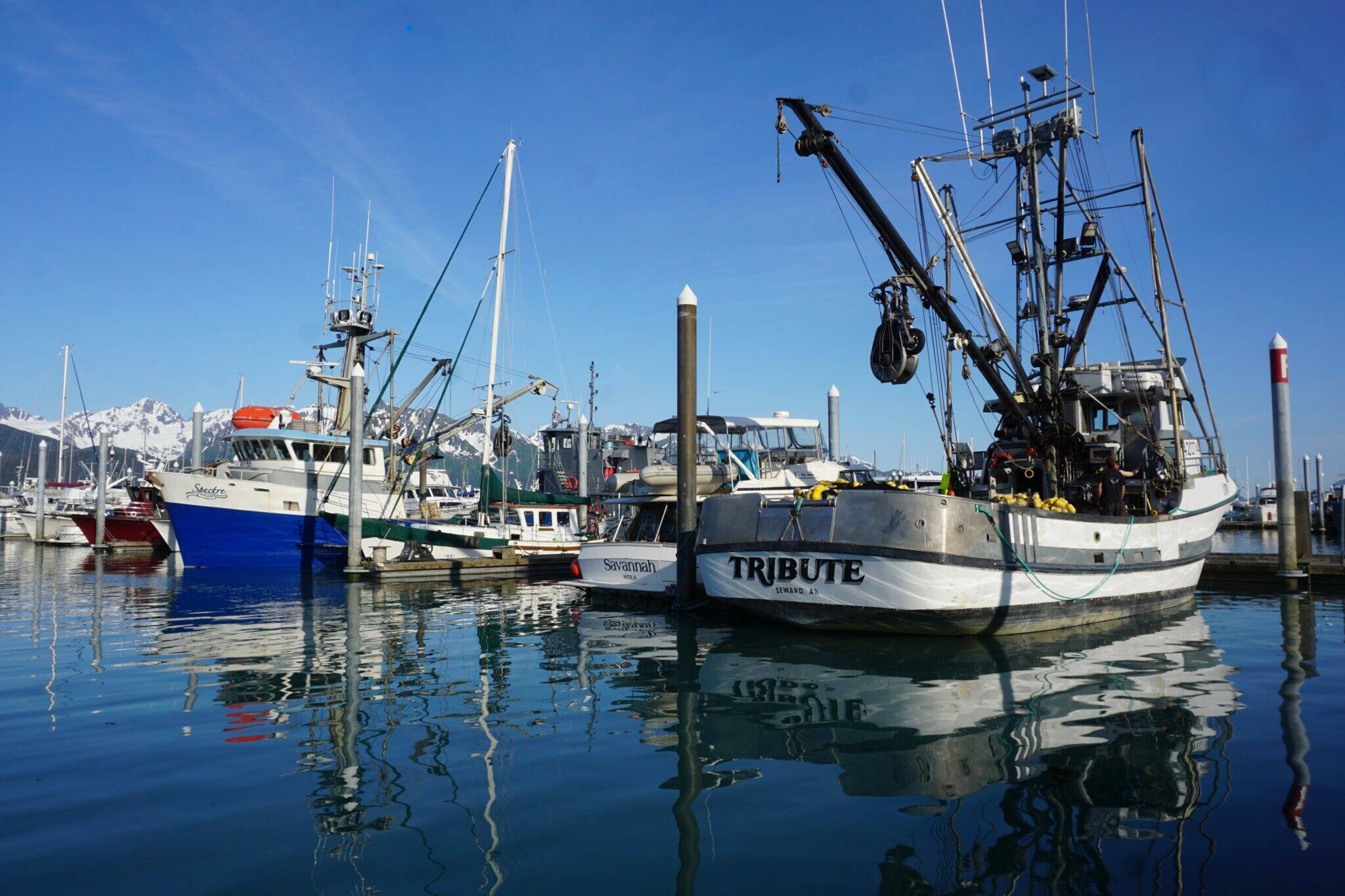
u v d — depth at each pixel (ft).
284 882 15.11
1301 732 24.79
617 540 71.51
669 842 17.03
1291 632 46.03
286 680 34.55
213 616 57.36
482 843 16.96
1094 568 47.70
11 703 30.09
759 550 45.50
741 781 20.90
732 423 84.74
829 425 115.34
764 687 32.45
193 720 27.50
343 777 21.33
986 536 41.73
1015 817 18.19
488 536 97.45
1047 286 56.34
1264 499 297.33
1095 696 30.01
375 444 113.29
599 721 27.27
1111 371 58.34
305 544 107.55
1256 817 17.93
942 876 15.28
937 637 44.04
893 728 25.95
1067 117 55.21
